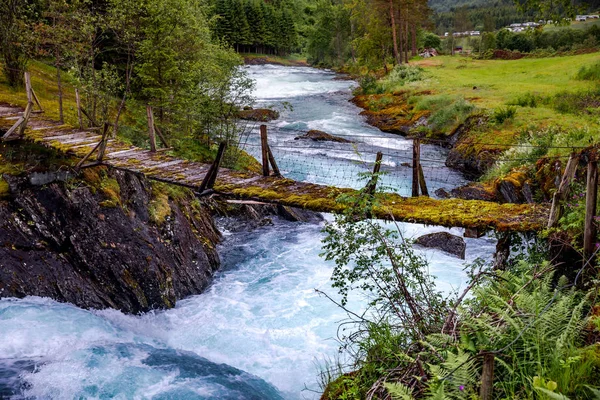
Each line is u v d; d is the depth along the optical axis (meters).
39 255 9.93
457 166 21.38
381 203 7.98
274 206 17.33
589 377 3.82
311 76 63.75
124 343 8.84
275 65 86.56
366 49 57.44
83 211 10.70
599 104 23.22
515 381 3.82
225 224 16.02
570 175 6.87
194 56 17.75
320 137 25.98
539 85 33.78
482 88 34.44
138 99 19.72
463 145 21.70
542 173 14.61
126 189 11.88
